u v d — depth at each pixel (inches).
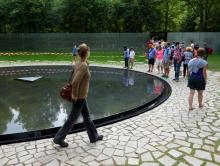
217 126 255.9
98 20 1346.0
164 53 539.2
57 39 1263.5
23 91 439.2
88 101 369.7
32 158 195.9
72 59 927.7
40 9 1286.9
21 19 1285.7
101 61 863.1
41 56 1063.0
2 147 215.9
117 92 424.2
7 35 1277.1
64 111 325.7
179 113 297.4
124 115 298.2
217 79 497.7
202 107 319.3
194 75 303.6
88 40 1250.0
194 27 1454.2
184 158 193.5
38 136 242.1
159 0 1311.5
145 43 1206.3
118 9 1337.4
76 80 198.4
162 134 237.6
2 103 367.6
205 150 205.8
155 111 307.1
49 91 438.0
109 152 203.6
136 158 194.1
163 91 419.8
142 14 1307.8
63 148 211.5
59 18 1334.9
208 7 1294.3
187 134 236.8
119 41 1229.7
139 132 243.0
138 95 399.9
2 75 610.5
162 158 193.8
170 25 1518.2
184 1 1363.2
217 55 1001.5
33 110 332.2
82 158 194.5
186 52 524.1
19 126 277.0
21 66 741.3
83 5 1311.5
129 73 630.5
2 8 1291.8
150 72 620.4
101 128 253.8
